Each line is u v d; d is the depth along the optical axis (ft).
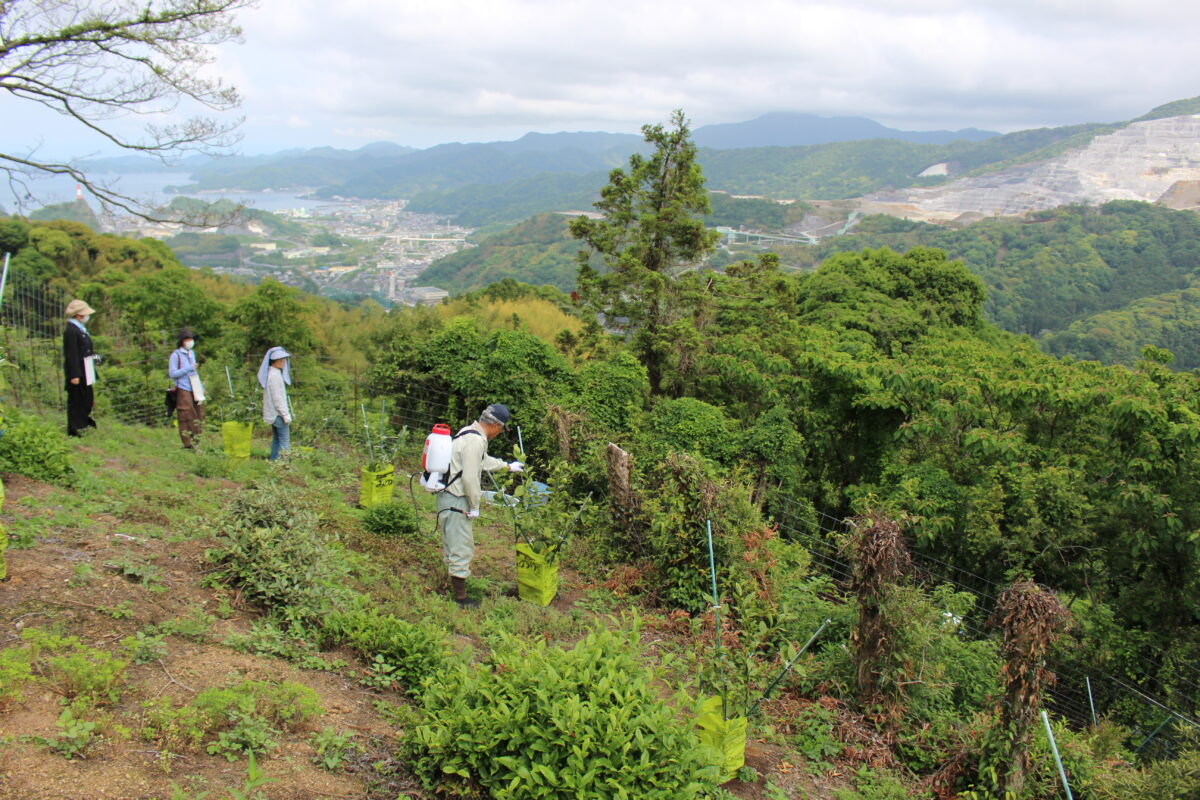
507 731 12.30
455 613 20.75
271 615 16.79
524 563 23.12
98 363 48.03
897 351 58.54
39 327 46.88
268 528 18.47
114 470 25.53
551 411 37.50
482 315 78.33
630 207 66.28
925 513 36.06
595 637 15.16
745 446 39.45
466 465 21.24
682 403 42.32
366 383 53.06
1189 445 31.50
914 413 42.68
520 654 15.12
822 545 36.29
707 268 71.97
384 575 21.86
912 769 18.79
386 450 33.27
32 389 37.32
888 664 20.26
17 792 9.23
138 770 10.41
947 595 26.02
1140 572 34.24
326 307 88.53
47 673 12.03
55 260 107.86
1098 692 31.37
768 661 22.17
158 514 20.90
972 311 103.30
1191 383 35.29
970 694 21.86
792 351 52.60
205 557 18.04
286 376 32.91
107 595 15.08
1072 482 34.50
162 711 11.51
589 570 27.61
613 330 66.80
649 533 27.12
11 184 39.22
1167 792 17.63
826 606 24.40
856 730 19.36
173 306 63.67
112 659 13.02
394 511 26.66
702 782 12.50
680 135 64.85
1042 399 37.35
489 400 45.52
